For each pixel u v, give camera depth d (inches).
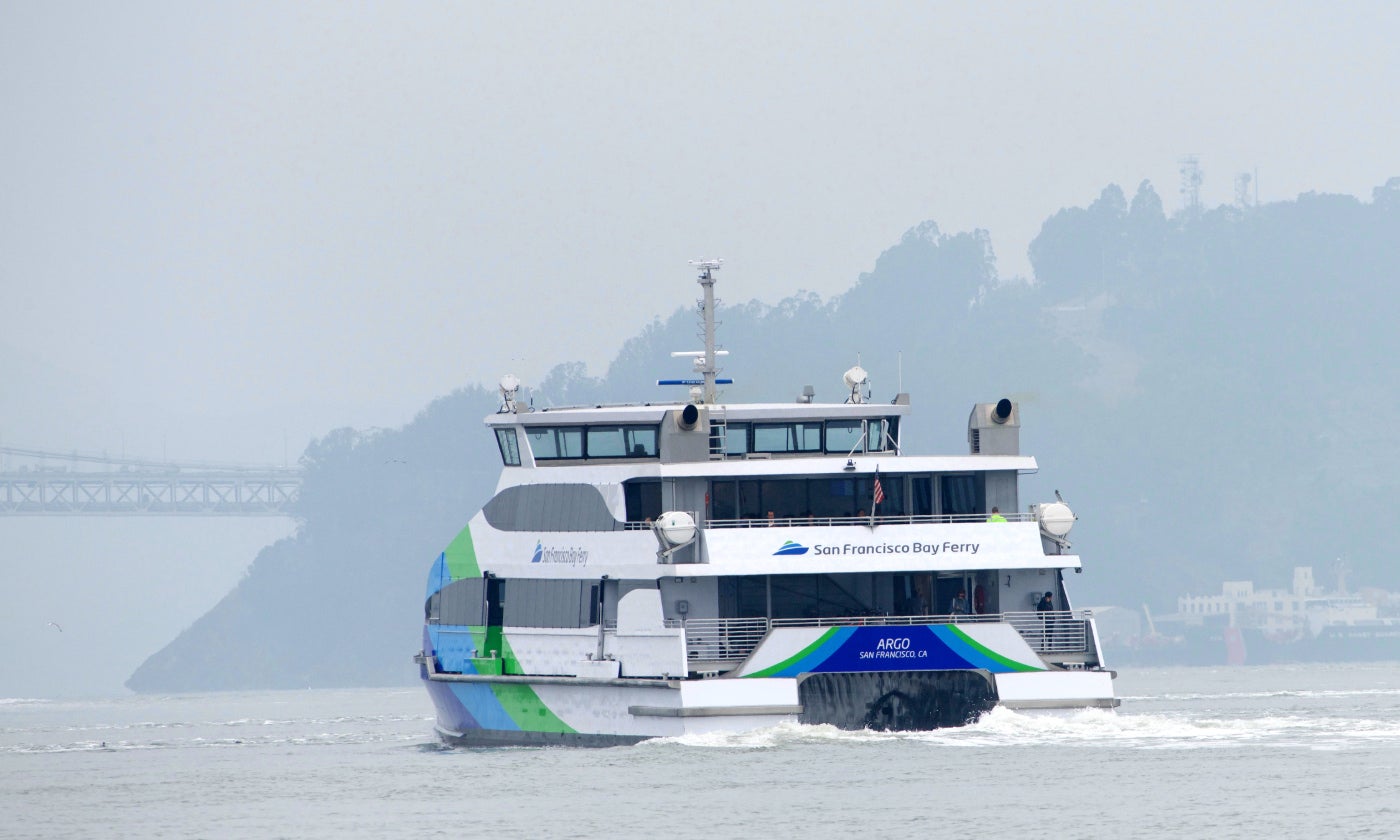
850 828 5649.6
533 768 6929.1
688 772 6476.4
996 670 6929.1
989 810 5851.4
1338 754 6894.7
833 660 6781.5
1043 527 7175.2
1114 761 6624.0
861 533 6953.7
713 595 7076.8
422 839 5743.1
